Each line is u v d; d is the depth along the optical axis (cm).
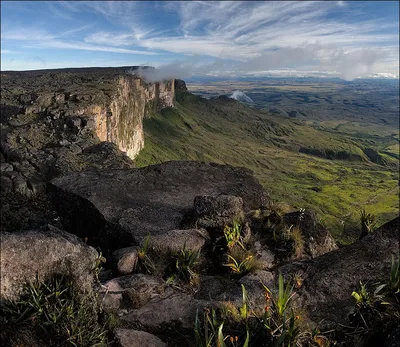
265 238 759
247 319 461
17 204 1457
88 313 444
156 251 658
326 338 456
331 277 573
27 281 428
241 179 1162
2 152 2259
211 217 773
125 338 439
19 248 425
